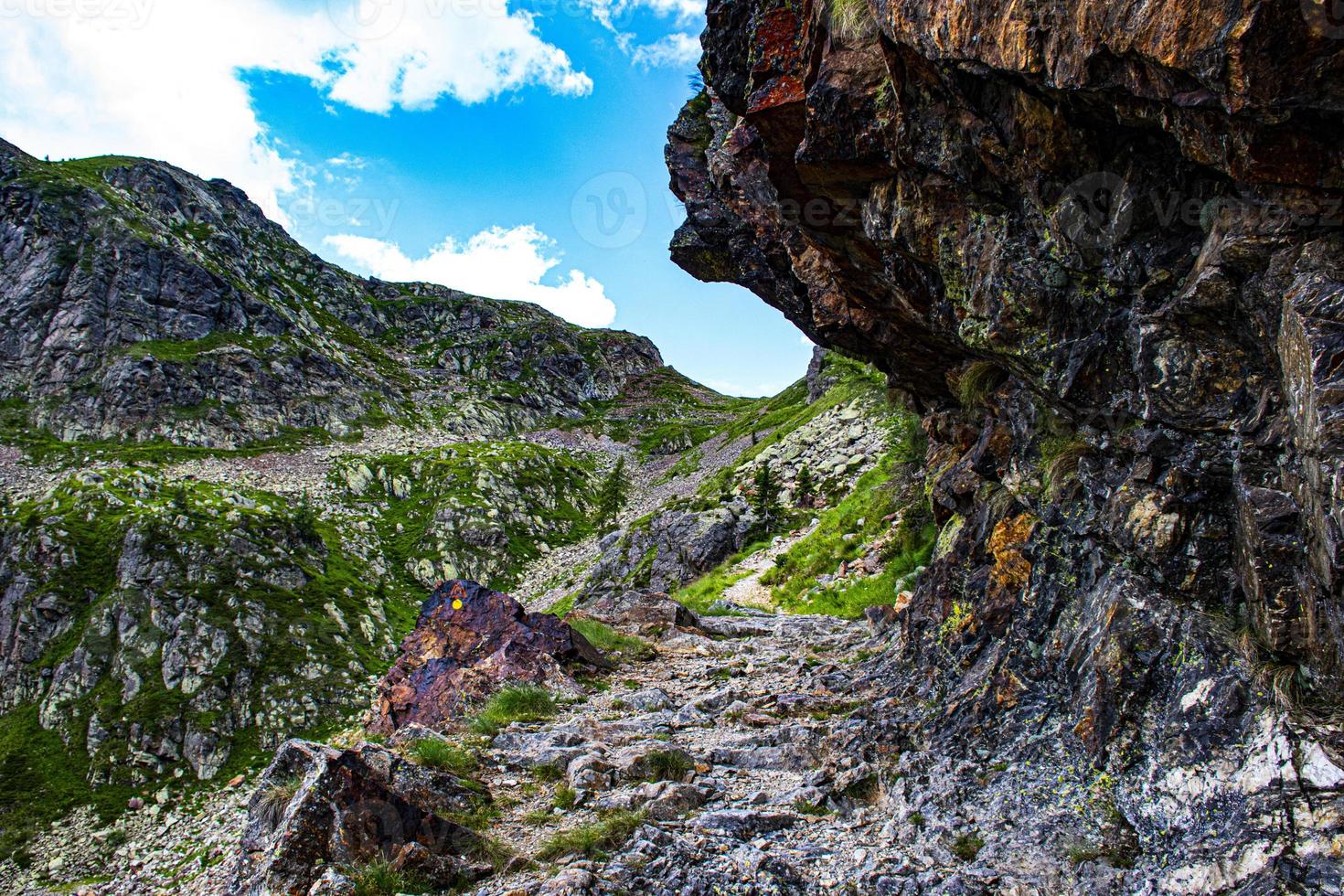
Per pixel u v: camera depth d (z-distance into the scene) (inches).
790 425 3019.2
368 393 6761.8
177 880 384.5
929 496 528.4
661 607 895.1
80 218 6343.5
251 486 4542.3
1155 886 197.3
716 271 674.2
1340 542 166.9
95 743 2315.5
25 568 2970.0
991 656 341.7
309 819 269.3
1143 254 222.2
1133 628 246.2
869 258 381.4
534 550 4512.8
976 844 256.5
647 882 258.2
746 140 434.0
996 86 230.1
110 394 5201.8
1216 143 176.7
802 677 599.8
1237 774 193.3
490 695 551.2
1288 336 181.5
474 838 297.4
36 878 1785.2
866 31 280.4
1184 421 222.7
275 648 2790.4
